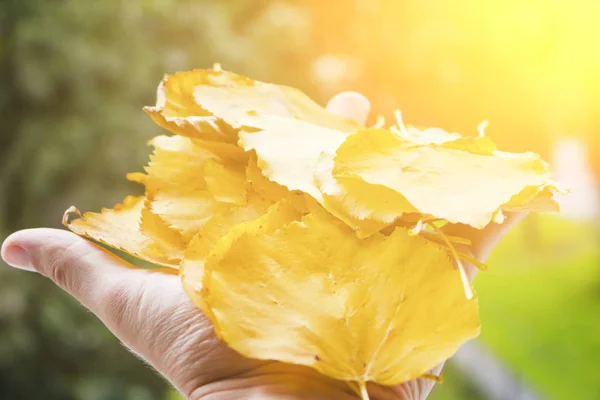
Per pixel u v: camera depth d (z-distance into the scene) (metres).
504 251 1.12
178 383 0.28
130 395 0.85
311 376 0.26
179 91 0.33
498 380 0.84
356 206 0.27
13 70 0.87
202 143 0.32
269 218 0.27
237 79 0.34
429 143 0.28
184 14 0.95
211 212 0.30
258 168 0.30
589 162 1.11
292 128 0.31
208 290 0.26
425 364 0.25
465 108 1.07
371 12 1.08
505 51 1.05
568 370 0.80
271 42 1.01
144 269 0.31
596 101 1.04
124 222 0.32
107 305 0.30
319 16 1.08
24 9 0.89
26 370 0.82
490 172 0.27
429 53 1.05
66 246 0.31
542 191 0.27
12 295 0.81
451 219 0.26
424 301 0.25
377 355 0.25
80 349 0.86
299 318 0.25
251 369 0.27
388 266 0.26
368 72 1.07
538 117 1.06
